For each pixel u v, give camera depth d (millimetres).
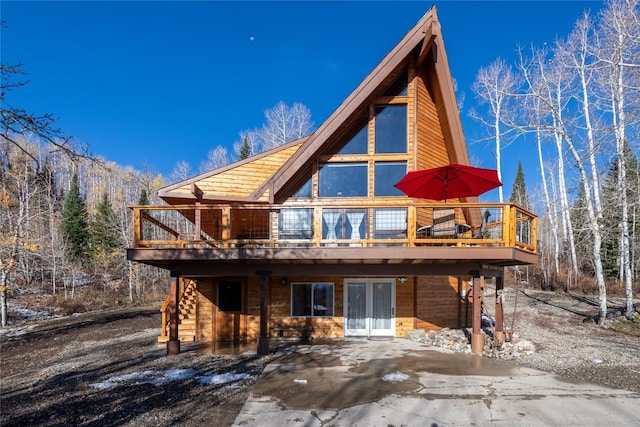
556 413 5578
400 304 12219
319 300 12328
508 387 6750
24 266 25812
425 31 11516
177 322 9891
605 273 27422
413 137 12133
